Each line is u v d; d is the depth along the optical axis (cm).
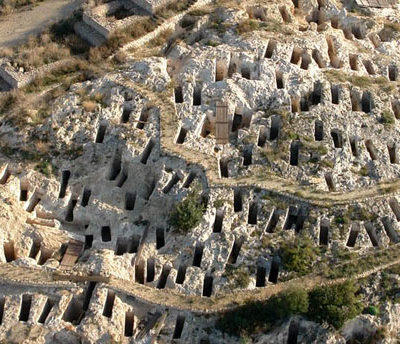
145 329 3306
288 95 3975
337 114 3944
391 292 3409
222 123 3888
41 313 3319
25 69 4212
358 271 3450
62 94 4031
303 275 3453
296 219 3653
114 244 3572
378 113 3988
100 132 3875
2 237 3484
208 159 3759
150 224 3625
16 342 3209
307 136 3853
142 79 4047
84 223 3675
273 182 3700
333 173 3750
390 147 3916
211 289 3431
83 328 3238
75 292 3359
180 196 3638
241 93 3978
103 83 4044
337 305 3297
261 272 3484
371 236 3606
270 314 3306
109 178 3784
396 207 3706
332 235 3559
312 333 3316
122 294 3372
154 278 3456
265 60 4100
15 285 3378
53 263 3456
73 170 3753
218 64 4106
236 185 3666
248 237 3541
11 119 3934
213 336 3312
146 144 3791
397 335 3344
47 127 3872
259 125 3884
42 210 3653
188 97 3969
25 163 3766
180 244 3534
